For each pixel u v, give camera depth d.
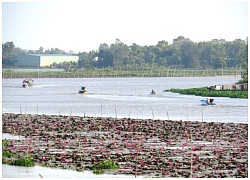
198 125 133.62
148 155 95.94
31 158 92.50
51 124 136.00
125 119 146.50
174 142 109.62
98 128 128.75
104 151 99.62
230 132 122.62
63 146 104.69
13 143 108.38
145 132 122.25
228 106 195.50
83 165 88.44
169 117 161.50
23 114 161.25
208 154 97.44
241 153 98.56
